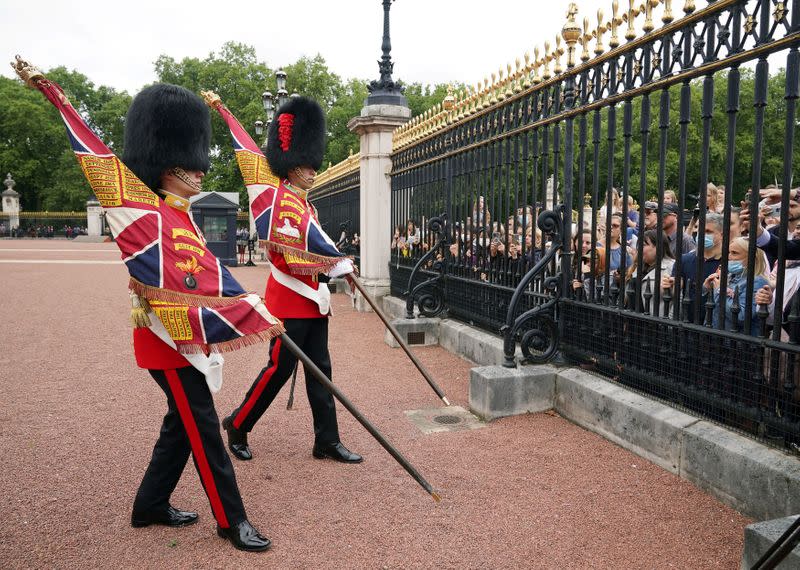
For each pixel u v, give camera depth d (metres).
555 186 4.92
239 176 38.16
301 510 3.25
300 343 3.77
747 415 3.31
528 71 5.27
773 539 2.36
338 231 12.47
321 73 39.81
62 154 53.41
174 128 2.89
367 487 3.51
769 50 3.09
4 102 50.88
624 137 4.19
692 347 3.68
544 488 3.46
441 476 3.64
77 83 55.72
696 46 3.55
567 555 2.81
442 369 6.10
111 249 31.81
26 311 10.11
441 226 7.19
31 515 3.19
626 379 4.26
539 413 4.70
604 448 3.99
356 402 5.07
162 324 2.79
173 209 2.88
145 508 3.04
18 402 5.09
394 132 9.18
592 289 4.56
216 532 3.04
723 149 21.64
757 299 3.33
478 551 2.85
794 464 2.96
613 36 4.23
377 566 2.74
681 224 3.75
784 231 3.08
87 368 6.25
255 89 38.22
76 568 2.72
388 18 9.54
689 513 3.16
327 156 39.09
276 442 4.21
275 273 3.83
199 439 2.86
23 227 47.47
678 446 3.55
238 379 5.83
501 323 5.94
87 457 3.94
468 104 6.65
